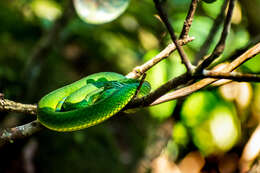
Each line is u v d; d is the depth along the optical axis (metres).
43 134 7.40
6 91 7.12
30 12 8.63
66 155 7.36
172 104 7.16
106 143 7.88
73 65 9.02
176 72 6.49
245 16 7.28
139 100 2.94
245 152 6.77
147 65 3.47
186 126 7.55
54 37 6.89
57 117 3.25
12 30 8.55
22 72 7.19
